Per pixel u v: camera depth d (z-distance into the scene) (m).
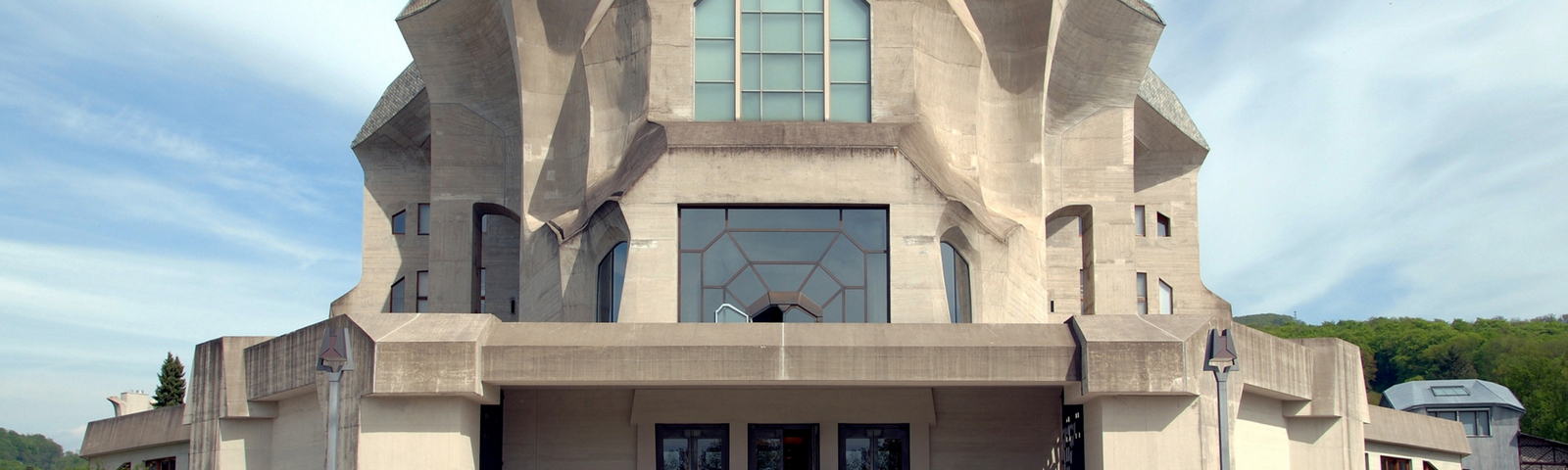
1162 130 40.00
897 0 29.00
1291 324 164.50
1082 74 35.41
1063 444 25.92
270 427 27.03
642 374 22.88
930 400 26.67
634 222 26.69
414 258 38.06
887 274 26.89
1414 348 137.12
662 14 28.94
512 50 32.59
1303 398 27.61
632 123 29.00
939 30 29.66
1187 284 40.12
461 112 34.72
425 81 34.44
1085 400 23.95
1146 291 39.97
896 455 26.72
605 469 26.28
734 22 29.03
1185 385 23.00
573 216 28.84
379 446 22.56
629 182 26.98
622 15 29.52
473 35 33.31
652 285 26.39
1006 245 27.89
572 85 30.69
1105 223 36.03
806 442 26.56
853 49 29.03
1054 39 32.06
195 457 27.00
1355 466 28.50
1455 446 41.91
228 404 26.41
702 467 26.41
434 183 34.72
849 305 26.78
